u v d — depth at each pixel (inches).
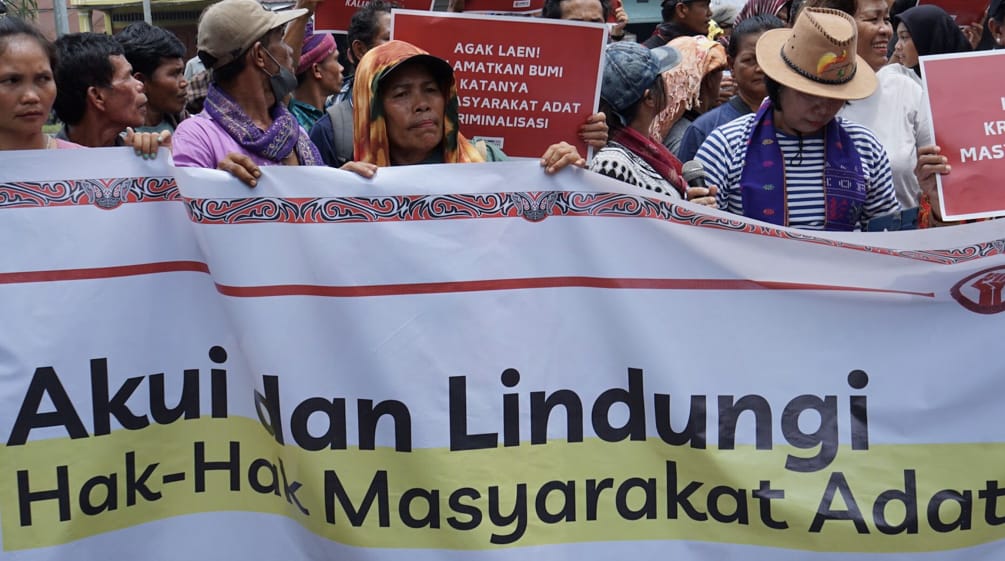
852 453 122.5
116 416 121.5
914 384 122.6
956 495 122.6
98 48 155.9
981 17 213.9
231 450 123.9
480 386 121.5
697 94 200.1
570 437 122.6
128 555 122.5
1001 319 122.4
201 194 119.1
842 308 122.4
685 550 122.9
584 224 121.5
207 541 124.2
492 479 122.0
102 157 120.2
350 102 166.6
